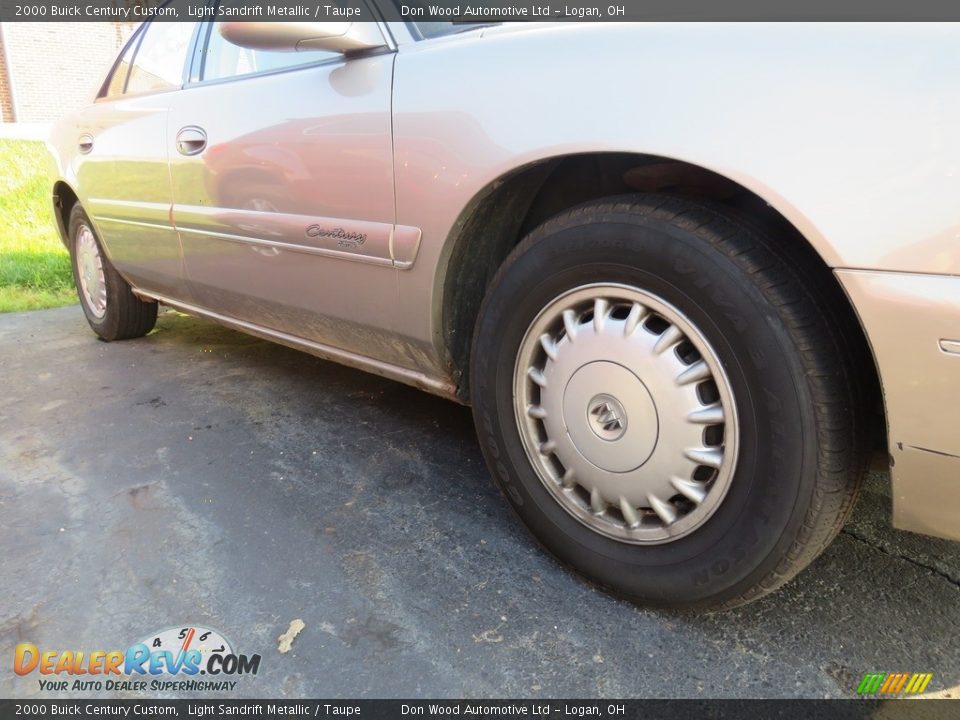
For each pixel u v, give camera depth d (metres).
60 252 6.07
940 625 1.47
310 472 2.19
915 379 1.07
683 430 1.34
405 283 1.78
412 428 2.54
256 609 1.53
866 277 1.07
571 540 1.58
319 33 1.70
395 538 1.81
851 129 1.06
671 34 1.25
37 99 14.27
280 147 2.04
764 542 1.28
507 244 1.82
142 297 3.50
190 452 2.34
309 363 3.37
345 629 1.47
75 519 1.91
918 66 1.02
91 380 3.13
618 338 1.40
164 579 1.64
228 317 2.78
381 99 1.73
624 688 1.31
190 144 2.43
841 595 1.56
